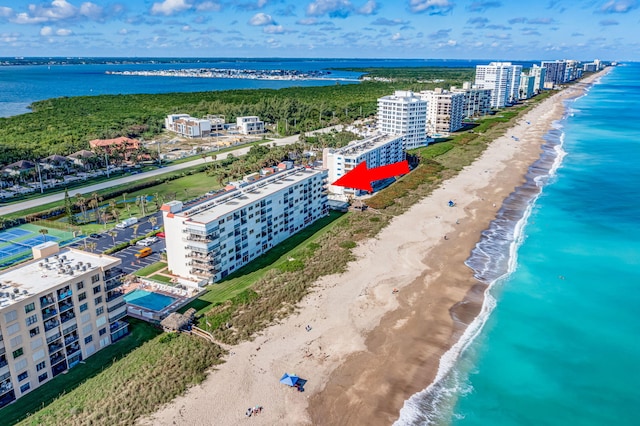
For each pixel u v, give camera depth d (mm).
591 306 105000
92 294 84688
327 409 73938
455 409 75438
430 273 118188
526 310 102938
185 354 84500
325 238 138125
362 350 88125
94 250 130250
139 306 101062
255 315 97562
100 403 72312
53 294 77750
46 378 78688
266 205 127812
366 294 107312
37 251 89500
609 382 82250
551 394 79312
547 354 89125
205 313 97875
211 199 122688
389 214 159000
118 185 191500
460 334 94250
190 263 112062
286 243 136750
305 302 103250
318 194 154875
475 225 149875
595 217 157250
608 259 127062
